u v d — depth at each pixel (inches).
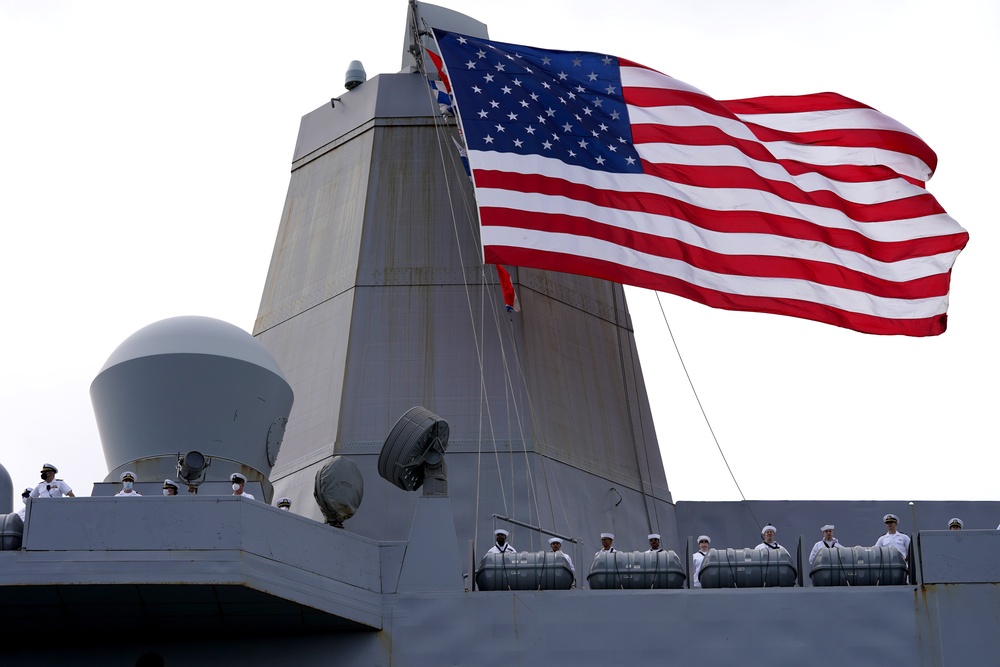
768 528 647.1
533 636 593.0
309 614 587.2
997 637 588.7
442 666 590.9
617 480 832.3
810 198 800.9
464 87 813.9
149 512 571.8
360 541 609.0
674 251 770.8
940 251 790.5
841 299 773.3
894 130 827.4
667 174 796.0
